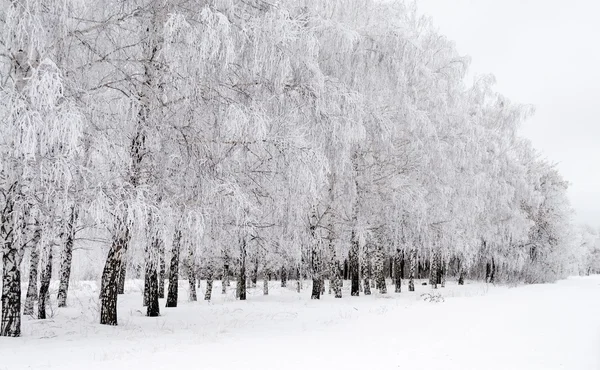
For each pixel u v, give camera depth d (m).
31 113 7.12
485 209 30.23
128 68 10.60
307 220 18.31
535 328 10.43
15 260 9.45
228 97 10.34
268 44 9.55
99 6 10.06
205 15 8.59
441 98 20.52
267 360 6.79
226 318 13.63
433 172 20.62
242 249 21.03
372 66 13.38
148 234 10.09
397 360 6.79
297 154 10.21
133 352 7.59
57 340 9.01
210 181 10.14
